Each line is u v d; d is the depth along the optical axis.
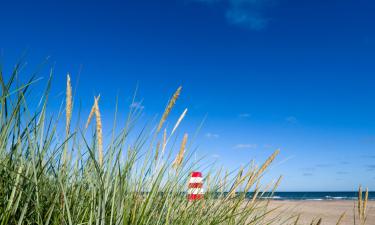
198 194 2.49
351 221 10.91
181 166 2.14
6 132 1.53
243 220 2.65
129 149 1.87
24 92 1.56
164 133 2.04
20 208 1.59
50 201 1.65
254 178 2.50
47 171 1.77
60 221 1.61
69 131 1.74
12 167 1.55
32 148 1.52
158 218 1.89
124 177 1.71
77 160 1.81
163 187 2.15
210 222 2.35
